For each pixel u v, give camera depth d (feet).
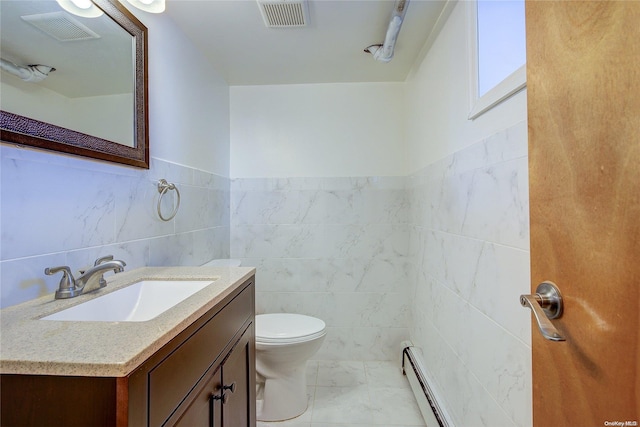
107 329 1.92
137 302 3.30
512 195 2.95
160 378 1.83
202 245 5.81
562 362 1.64
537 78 1.84
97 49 3.20
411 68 6.64
